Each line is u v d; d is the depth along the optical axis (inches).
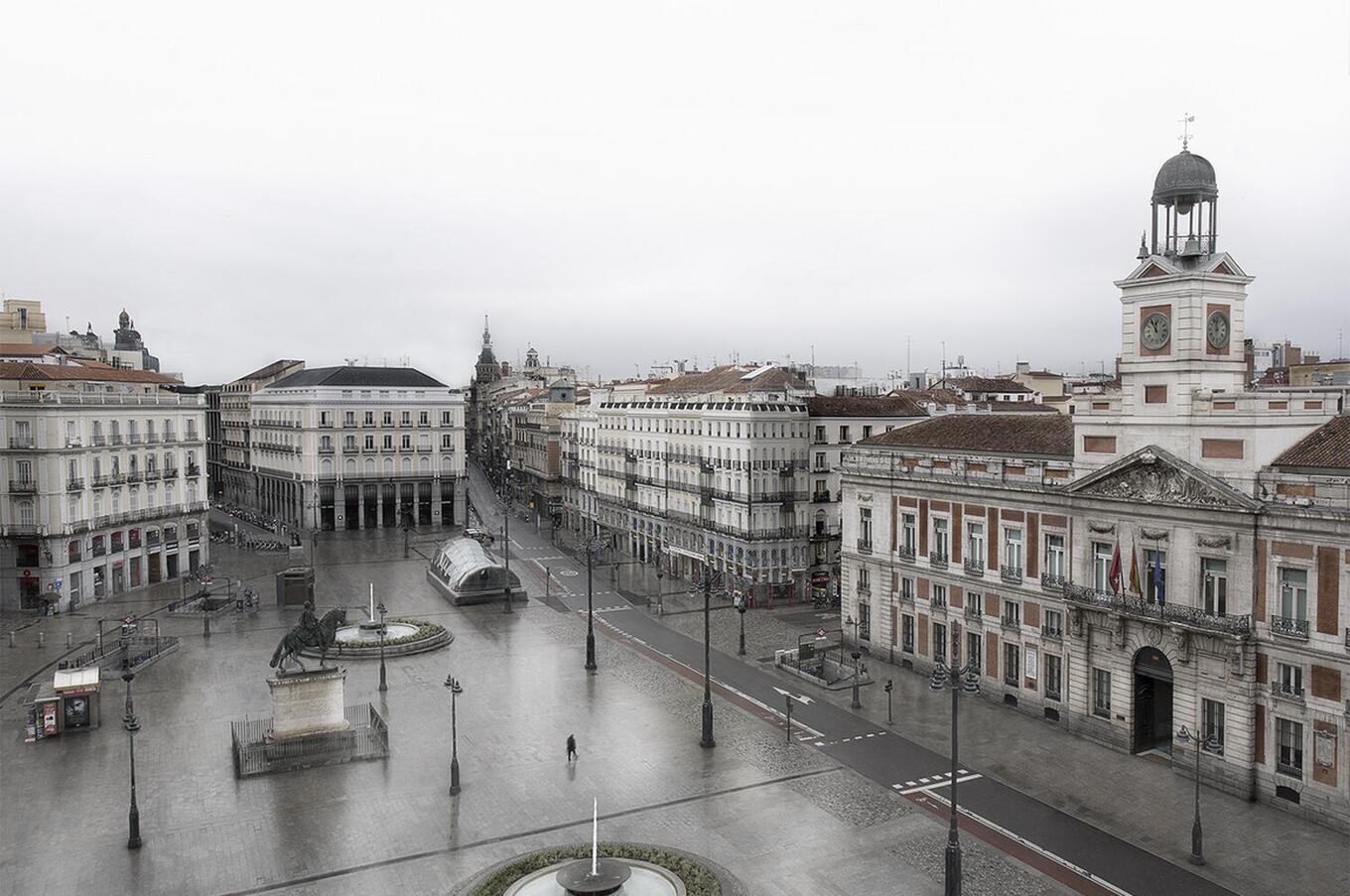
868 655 2901.1
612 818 1781.5
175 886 1526.8
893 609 2802.7
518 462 7519.7
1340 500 1715.1
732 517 3791.8
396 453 5669.3
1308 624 1769.2
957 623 2583.7
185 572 4202.8
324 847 1657.2
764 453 3666.3
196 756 2070.6
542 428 6658.5
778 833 1718.8
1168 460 1973.4
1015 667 2417.6
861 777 1974.7
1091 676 2201.0
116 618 3373.5
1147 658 2085.4
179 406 4190.5
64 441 3496.6
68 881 1540.4
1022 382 5659.5
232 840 1680.6
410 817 1779.0
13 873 1566.2
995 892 1518.2
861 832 1723.7
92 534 3644.2
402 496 5703.7
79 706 2237.9
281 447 5890.8
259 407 6328.7
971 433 2719.0
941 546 2637.8
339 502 5526.6
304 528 5511.8
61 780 1945.1
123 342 7485.2
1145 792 1903.3
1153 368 2042.3
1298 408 1924.2
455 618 3420.3
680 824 1758.1
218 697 2480.3
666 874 1520.7
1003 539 2434.8
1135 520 2071.9
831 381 5871.1
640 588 3983.8
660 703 2450.8
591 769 2006.6
